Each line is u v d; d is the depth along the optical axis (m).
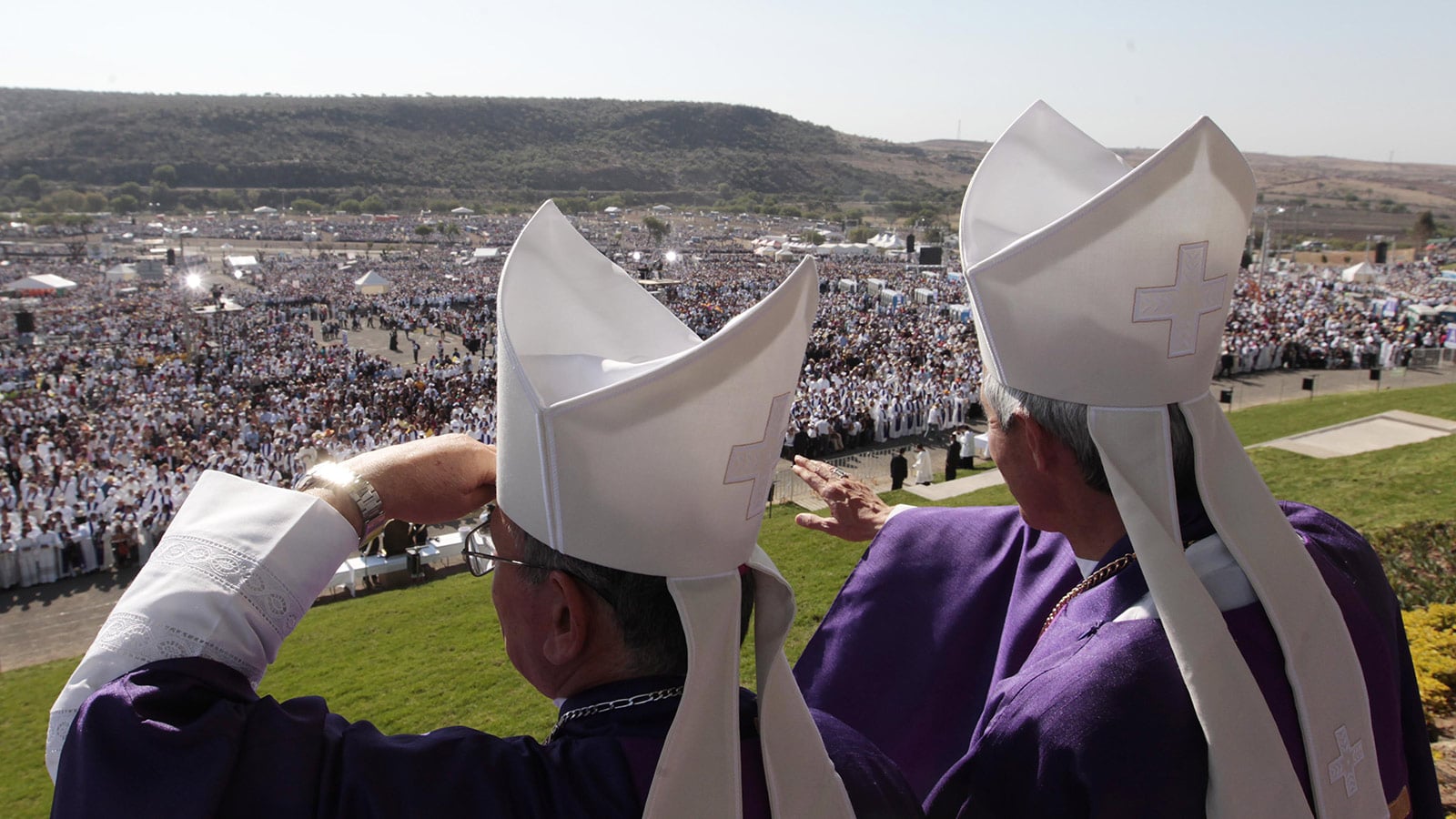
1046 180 2.18
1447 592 8.85
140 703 1.35
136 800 1.29
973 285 1.97
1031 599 2.46
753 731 1.66
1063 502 2.03
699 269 90.25
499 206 183.50
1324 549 2.19
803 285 1.42
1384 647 2.08
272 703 1.47
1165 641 1.79
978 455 27.45
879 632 2.66
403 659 13.30
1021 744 1.79
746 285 75.50
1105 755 1.67
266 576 1.56
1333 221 147.88
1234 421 27.73
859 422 31.05
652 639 1.58
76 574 21.25
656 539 1.48
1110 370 1.84
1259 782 1.66
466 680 12.43
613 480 1.44
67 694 1.47
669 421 1.41
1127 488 1.82
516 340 1.59
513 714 11.25
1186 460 1.91
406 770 1.41
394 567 18.23
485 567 1.73
